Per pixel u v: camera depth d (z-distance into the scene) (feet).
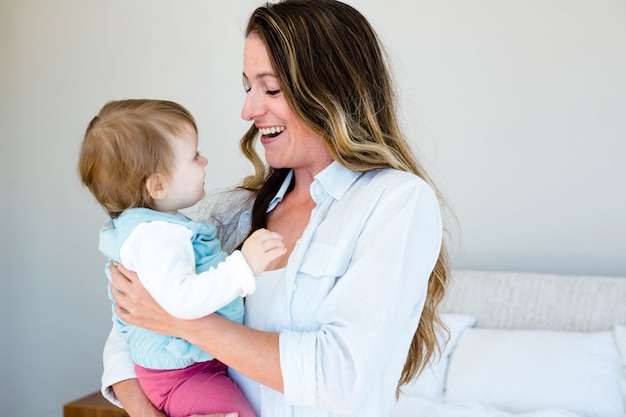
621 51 11.22
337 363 4.06
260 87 4.78
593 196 11.46
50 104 12.92
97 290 12.95
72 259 13.01
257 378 4.16
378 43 5.02
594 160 11.42
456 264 11.90
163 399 4.66
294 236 5.03
